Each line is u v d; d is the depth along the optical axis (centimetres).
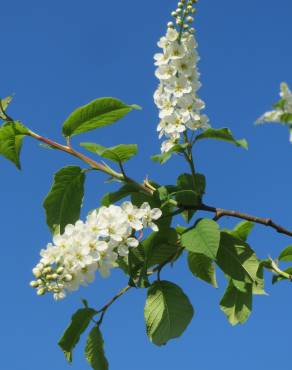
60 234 91
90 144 89
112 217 87
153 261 92
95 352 90
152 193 90
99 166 91
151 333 89
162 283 90
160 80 91
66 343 90
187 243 86
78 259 85
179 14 91
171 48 91
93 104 89
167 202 89
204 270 93
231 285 91
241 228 95
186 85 91
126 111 90
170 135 91
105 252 87
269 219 90
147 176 91
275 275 92
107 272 87
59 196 91
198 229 87
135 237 89
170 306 89
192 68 91
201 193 91
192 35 91
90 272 86
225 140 89
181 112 90
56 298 85
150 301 90
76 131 91
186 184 91
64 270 85
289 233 90
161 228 91
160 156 89
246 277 89
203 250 86
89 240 86
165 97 91
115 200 91
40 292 85
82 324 90
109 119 91
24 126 90
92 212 89
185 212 92
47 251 85
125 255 87
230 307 91
